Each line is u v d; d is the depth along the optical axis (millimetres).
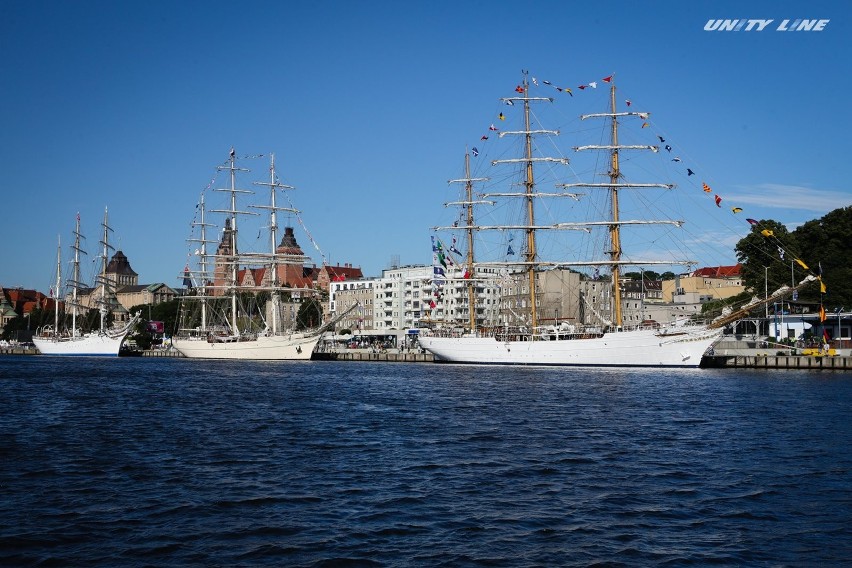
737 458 42500
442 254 146125
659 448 45750
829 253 143500
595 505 32250
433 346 150250
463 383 97812
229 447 46719
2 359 197625
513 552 26344
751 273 151375
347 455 43750
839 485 35875
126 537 27828
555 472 38750
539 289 165125
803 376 104250
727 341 134250
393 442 48438
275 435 51750
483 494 34094
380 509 31578
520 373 116250
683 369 116562
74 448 46562
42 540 27422
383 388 91250
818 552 26547
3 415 64562
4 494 34219
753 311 128125
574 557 25906
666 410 65062
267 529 28781
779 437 49875
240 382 104000
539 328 137000
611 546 27000
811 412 62844
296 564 25172
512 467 40000
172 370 137750
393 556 25891
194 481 36844
